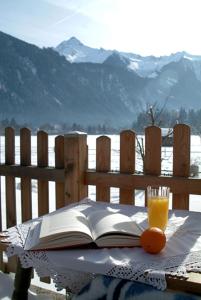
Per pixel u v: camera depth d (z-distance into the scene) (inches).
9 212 127.6
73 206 82.3
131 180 101.6
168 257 51.6
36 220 71.6
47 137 117.8
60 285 55.6
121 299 54.7
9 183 126.6
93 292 57.3
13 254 57.1
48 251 54.7
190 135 94.3
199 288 44.6
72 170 107.7
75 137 106.6
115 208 80.5
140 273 47.6
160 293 51.5
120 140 104.3
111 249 54.8
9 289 107.4
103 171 107.6
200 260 50.5
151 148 99.8
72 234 55.2
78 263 51.3
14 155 126.2
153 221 61.8
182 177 95.2
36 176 118.4
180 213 76.7
